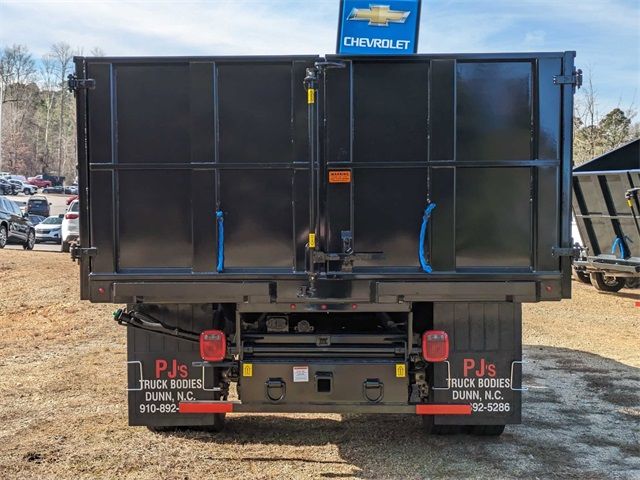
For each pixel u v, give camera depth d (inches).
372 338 179.2
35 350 318.0
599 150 1229.7
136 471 170.4
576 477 169.8
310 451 186.9
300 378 175.6
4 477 165.6
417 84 168.7
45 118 3929.6
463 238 170.7
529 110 169.3
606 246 491.8
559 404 239.1
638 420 220.1
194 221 170.1
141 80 169.8
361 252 170.1
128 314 183.3
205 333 176.9
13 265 594.9
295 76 167.8
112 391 246.7
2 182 2620.6
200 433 199.8
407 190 169.9
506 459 181.9
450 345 182.1
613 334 382.3
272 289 171.0
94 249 171.3
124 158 171.0
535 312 456.8
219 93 168.9
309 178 169.0
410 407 177.2
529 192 170.7
